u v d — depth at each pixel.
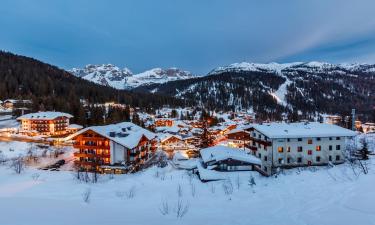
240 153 48.94
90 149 61.69
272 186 24.98
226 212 17.16
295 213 15.31
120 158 60.69
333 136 50.41
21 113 127.38
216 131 120.88
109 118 116.69
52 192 24.31
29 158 68.50
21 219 12.70
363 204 15.03
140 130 72.38
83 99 183.75
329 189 19.58
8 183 29.95
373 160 35.59
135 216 15.44
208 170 41.06
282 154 50.25
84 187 27.03
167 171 40.94
